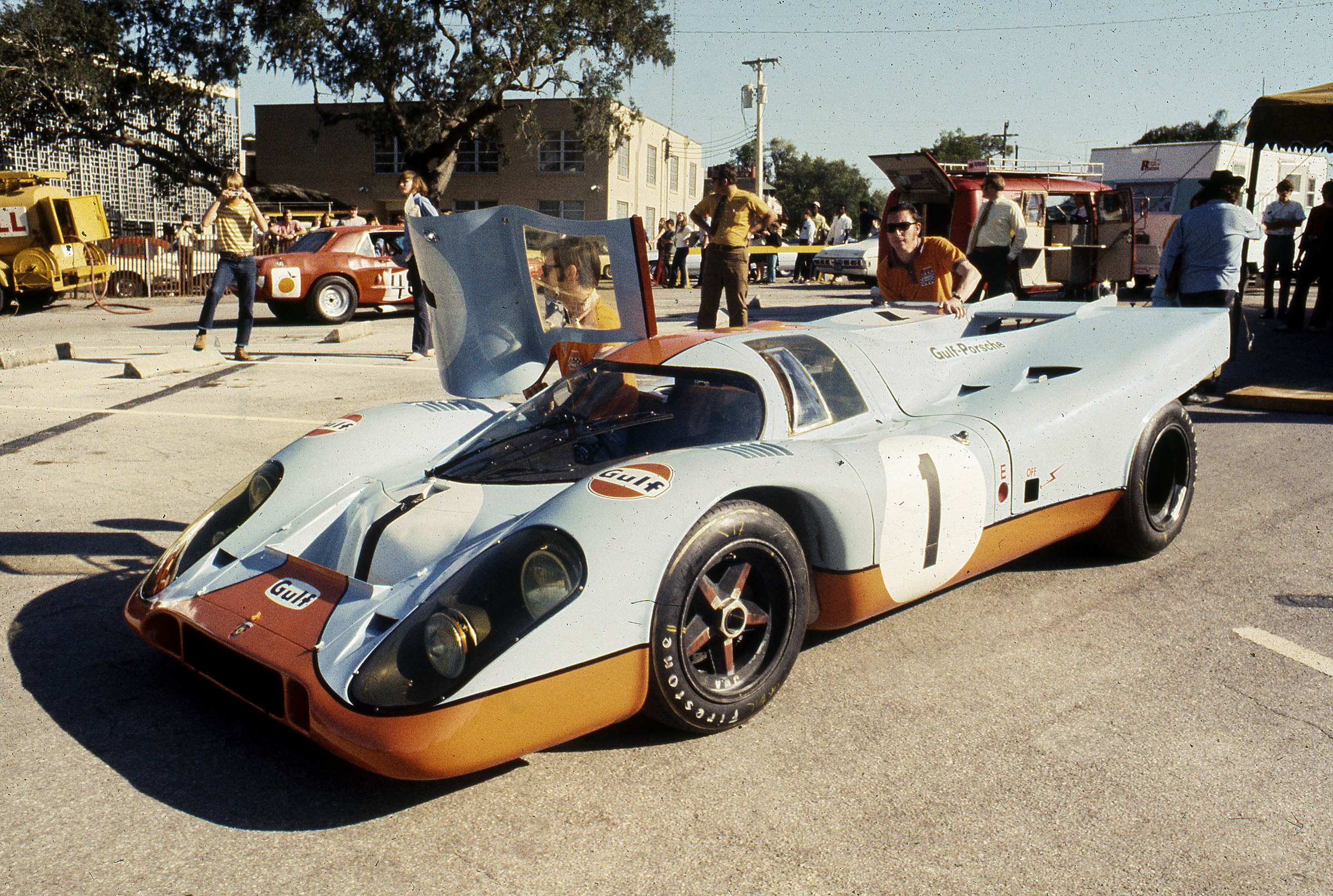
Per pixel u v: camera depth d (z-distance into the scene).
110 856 2.20
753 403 3.13
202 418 6.79
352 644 2.40
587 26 31.58
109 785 2.48
